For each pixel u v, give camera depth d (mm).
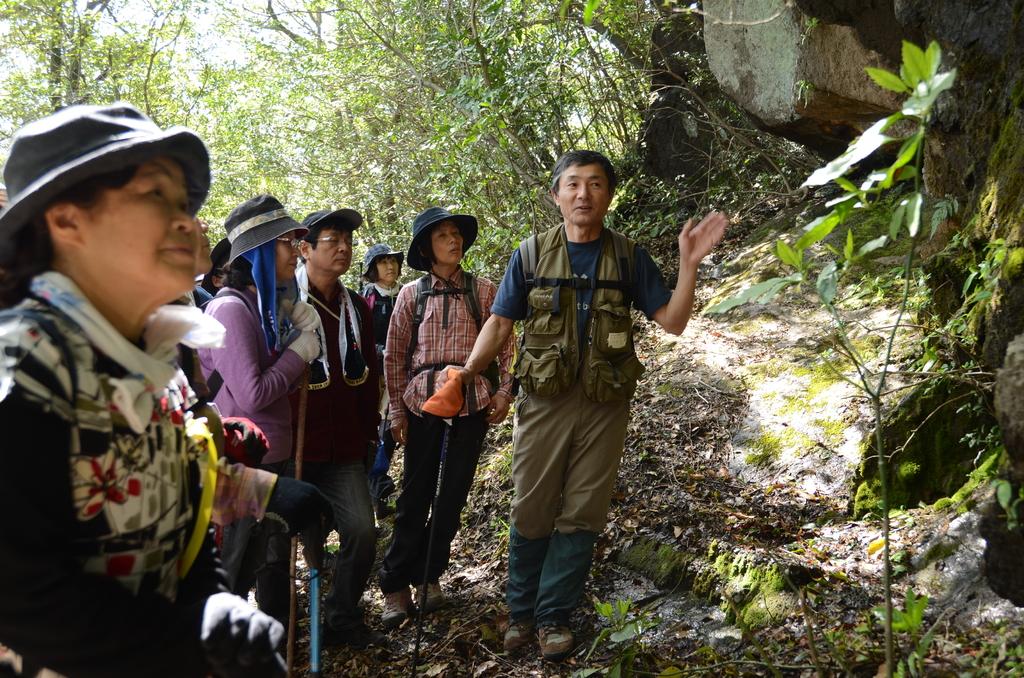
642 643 3473
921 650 2145
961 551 3252
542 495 3576
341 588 3873
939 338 3455
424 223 4273
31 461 1260
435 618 4105
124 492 1430
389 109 10367
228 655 1378
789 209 7340
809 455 4402
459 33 7566
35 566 1241
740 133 8242
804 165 7863
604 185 3531
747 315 5934
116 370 1402
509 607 3730
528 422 3607
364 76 9781
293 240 3549
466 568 4590
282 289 3605
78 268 1412
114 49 12164
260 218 3479
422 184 9023
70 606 1250
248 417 3518
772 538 3898
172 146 1467
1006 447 1857
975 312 2717
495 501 5051
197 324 1615
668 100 8938
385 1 9578
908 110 1597
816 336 5223
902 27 3879
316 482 3920
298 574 4680
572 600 3535
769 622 3324
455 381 3732
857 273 5586
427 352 4258
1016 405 1804
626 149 9477
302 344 3531
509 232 7898
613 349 3488
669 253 7969
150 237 1400
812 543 3777
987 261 2525
